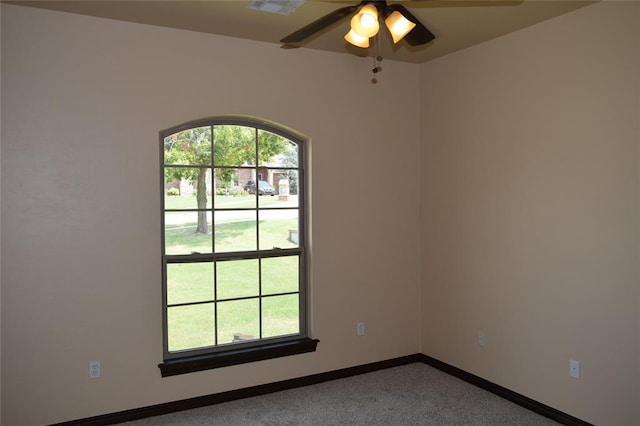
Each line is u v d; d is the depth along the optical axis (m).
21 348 3.15
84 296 3.31
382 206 4.43
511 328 3.72
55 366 3.23
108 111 3.35
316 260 4.12
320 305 4.14
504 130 3.74
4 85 3.08
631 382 2.96
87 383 3.32
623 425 3.00
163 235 3.66
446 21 3.40
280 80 3.92
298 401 3.75
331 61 4.15
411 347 4.61
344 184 4.24
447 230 4.30
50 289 3.22
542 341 3.49
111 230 3.38
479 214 3.98
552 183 3.40
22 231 3.14
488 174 3.89
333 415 3.51
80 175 3.29
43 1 3.02
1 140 3.08
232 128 3.90
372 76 4.35
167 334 3.67
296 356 4.04
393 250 4.49
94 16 3.28
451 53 4.20
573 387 3.29
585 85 3.17
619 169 3.00
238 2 3.02
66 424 3.26
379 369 4.42
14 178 3.12
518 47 3.61
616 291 3.03
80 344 3.30
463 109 4.11
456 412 3.54
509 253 3.73
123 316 3.42
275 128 4.05
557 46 3.34
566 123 3.29
